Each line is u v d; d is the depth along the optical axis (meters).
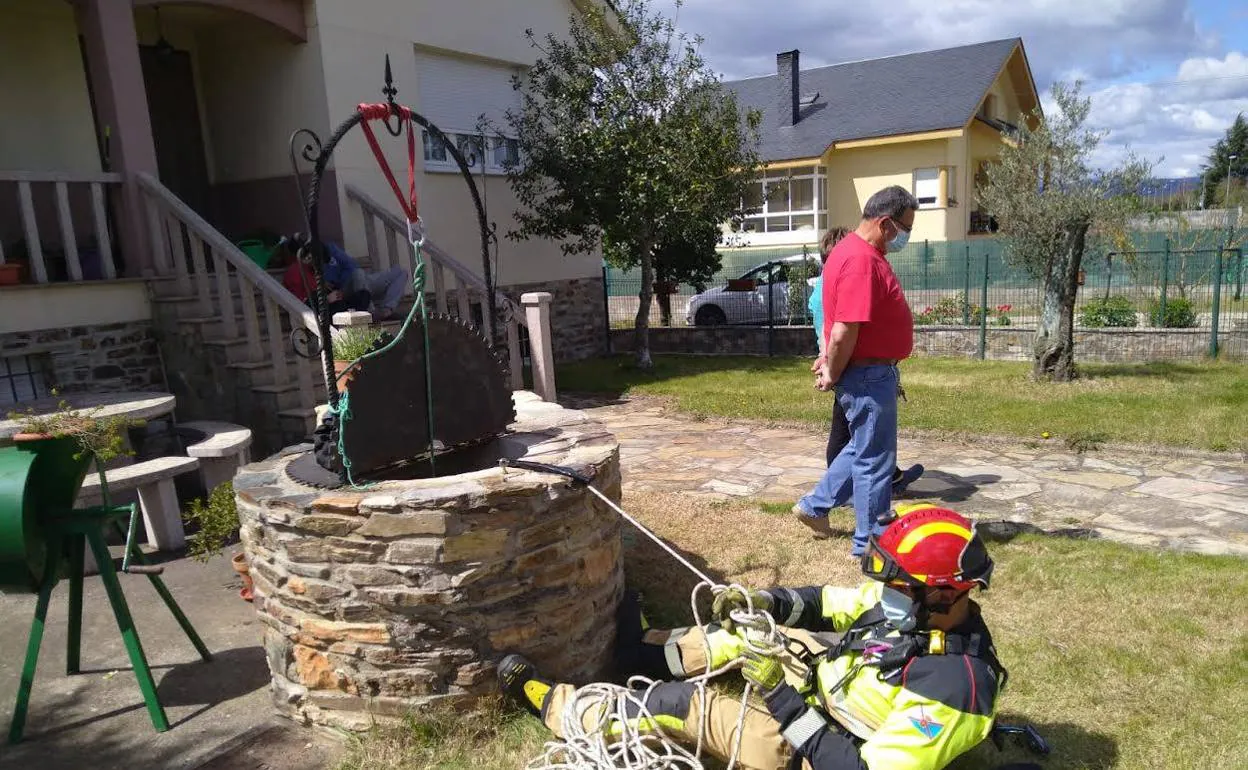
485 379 3.71
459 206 11.48
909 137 23.47
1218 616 3.79
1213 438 6.64
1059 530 5.05
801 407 8.70
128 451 3.73
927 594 2.31
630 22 11.01
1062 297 9.12
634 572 4.46
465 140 11.55
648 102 10.89
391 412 3.30
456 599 2.97
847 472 4.65
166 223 8.05
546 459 3.43
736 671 3.25
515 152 12.38
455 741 3.04
